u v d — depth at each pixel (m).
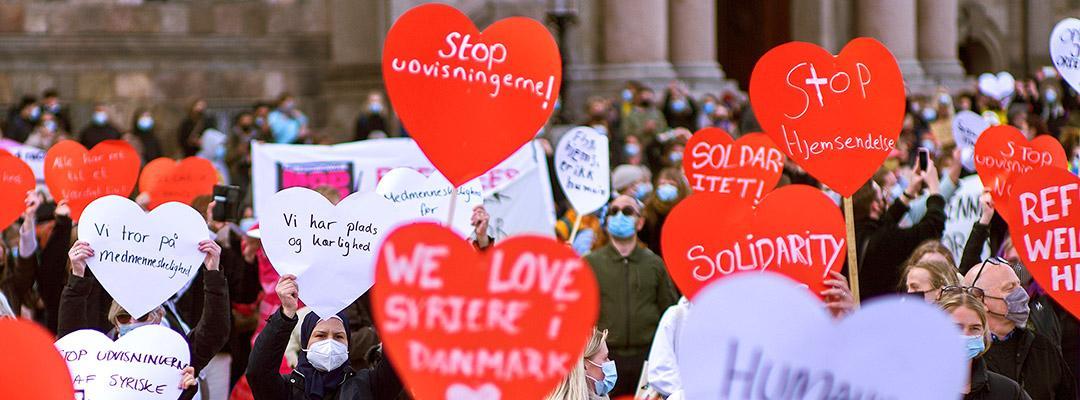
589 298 4.03
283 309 6.19
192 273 7.01
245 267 9.04
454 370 4.04
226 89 27.48
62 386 4.20
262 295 9.11
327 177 12.86
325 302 6.46
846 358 3.61
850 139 7.46
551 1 21.98
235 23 27.84
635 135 20.75
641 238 11.31
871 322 3.59
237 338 9.01
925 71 31.45
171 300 8.28
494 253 4.04
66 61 26.83
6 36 26.58
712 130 9.97
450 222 6.26
